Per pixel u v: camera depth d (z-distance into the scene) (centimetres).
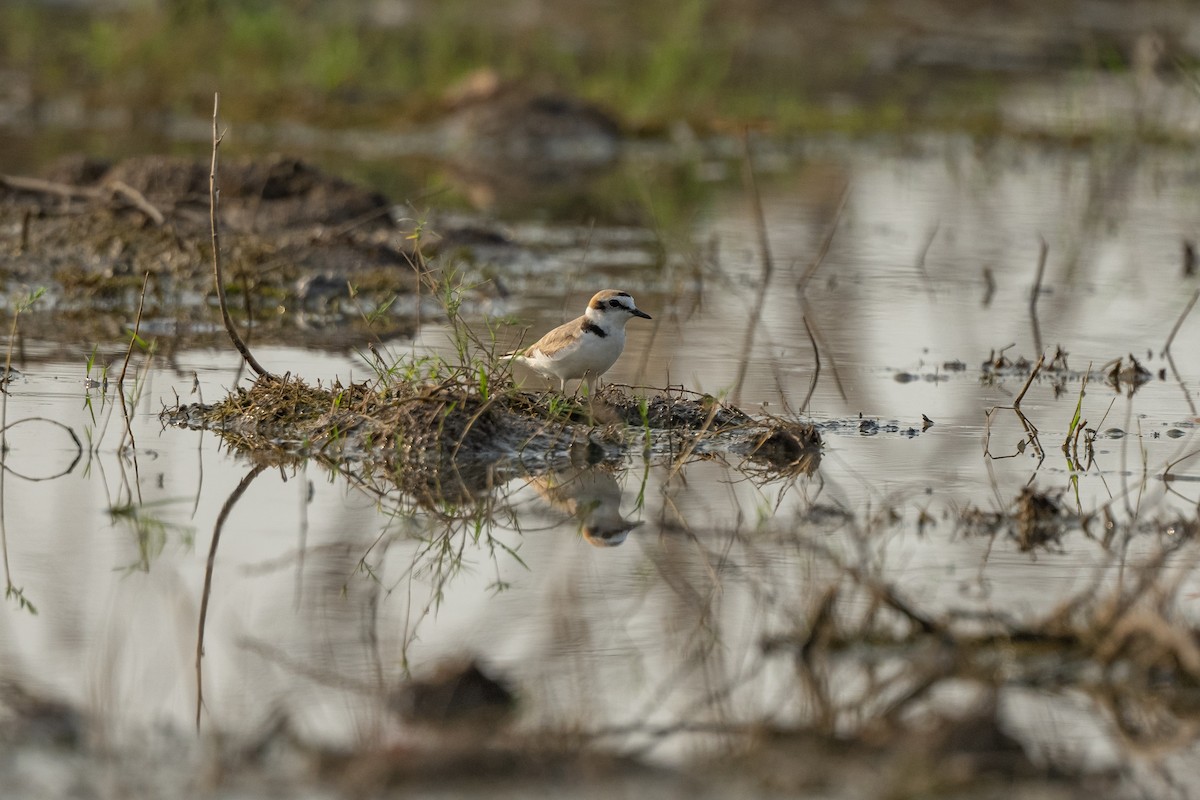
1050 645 909
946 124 3444
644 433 1371
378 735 789
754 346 1722
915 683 868
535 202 2638
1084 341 1772
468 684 837
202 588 996
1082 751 794
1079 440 1372
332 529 1126
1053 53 4184
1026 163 3091
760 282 2095
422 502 1198
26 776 741
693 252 2258
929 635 916
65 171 2270
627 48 4109
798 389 1535
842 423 1424
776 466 1297
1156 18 4350
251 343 1683
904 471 1276
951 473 1270
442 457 1292
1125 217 2572
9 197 2183
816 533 1120
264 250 2023
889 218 2556
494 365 1401
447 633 934
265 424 1362
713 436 1362
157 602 968
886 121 3475
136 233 2059
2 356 1577
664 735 799
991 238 2408
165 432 1342
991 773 766
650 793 736
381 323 1809
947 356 1692
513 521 1159
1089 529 1127
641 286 2050
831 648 907
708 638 926
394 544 1102
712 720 816
